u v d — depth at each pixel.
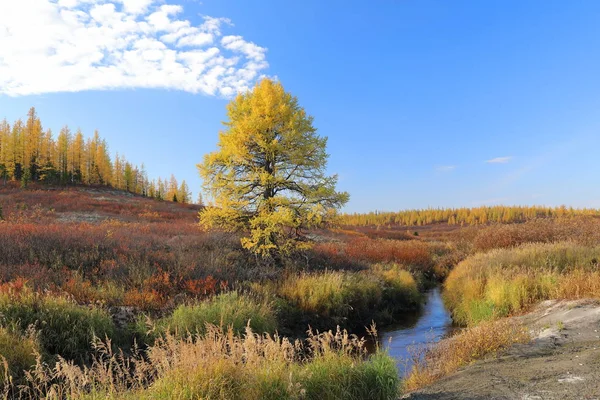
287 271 13.70
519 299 10.78
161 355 4.82
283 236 14.55
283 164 14.58
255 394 4.16
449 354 7.36
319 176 14.68
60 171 69.50
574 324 7.88
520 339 7.23
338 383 4.68
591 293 9.83
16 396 5.12
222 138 14.64
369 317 12.50
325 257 18.03
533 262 14.11
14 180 63.12
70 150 72.19
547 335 7.50
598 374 4.84
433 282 20.83
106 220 29.22
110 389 4.43
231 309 8.81
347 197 14.22
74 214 33.34
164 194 114.19
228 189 14.45
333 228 15.07
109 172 80.75
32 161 68.81
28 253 11.62
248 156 14.25
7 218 25.81
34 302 7.58
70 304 7.92
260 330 8.81
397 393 5.03
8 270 9.68
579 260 13.46
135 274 10.75
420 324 12.27
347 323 11.58
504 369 5.74
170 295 9.85
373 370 5.01
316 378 4.69
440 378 6.11
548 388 4.59
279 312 10.34
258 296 10.50
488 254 18.94
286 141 14.37
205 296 10.09
